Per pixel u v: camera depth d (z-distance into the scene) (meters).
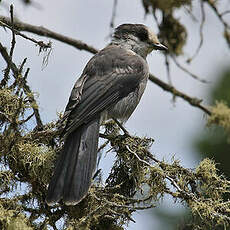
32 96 10.23
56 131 10.45
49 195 9.66
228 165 11.88
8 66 10.51
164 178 10.12
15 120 9.87
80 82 11.92
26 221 9.20
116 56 12.70
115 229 10.04
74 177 9.99
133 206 9.92
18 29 11.99
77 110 11.03
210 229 9.86
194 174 10.23
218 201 9.93
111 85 12.13
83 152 10.52
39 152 10.15
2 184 9.84
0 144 10.02
